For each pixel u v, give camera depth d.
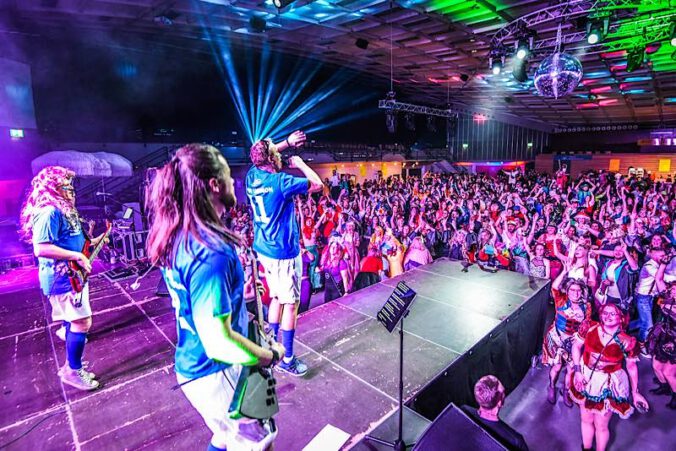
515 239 6.96
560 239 6.79
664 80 13.86
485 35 11.07
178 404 2.69
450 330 3.83
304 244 7.18
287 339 2.92
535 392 4.81
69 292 2.71
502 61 10.48
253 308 3.62
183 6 9.52
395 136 28.83
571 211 9.45
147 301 4.64
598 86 15.42
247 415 1.23
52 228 2.54
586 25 8.18
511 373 4.56
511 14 9.48
